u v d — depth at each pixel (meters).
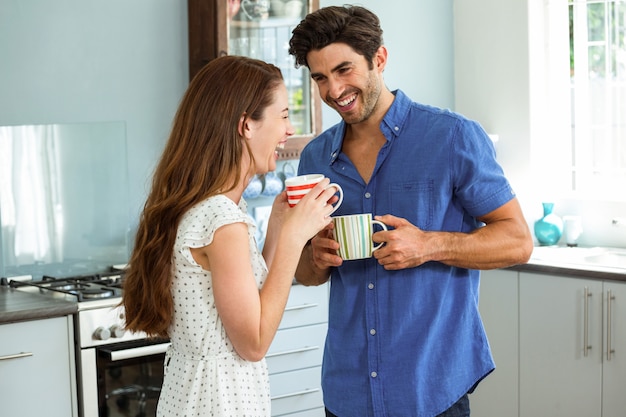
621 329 3.99
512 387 4.42
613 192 4.85
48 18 4.17
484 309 4.49
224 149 2.07
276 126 2.14
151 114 4.45
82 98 4.27
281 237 2.09
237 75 2.09
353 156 2.58
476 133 2.48
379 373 2.48
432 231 2.46
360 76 2.38
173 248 2.07
